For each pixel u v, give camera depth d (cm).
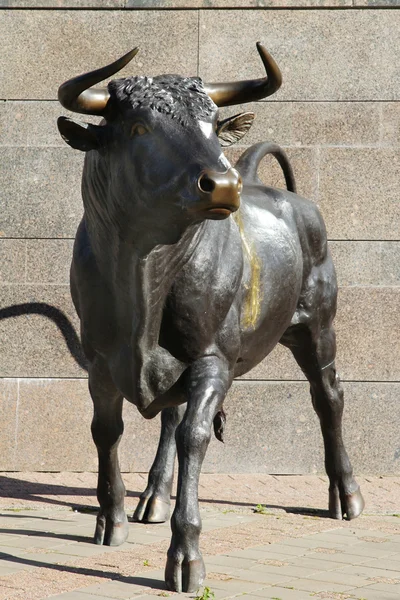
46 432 926
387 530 675
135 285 489
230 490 841
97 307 530
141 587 489
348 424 932
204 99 449
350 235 947
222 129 510
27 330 930
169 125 439
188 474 493
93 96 464
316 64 958
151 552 578
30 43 956
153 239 468
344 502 723
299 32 958
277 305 617
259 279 595
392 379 933
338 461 729
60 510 736
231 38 962
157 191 439
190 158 425
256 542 618
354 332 937
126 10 959
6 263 939
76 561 546
